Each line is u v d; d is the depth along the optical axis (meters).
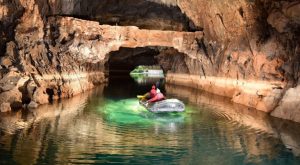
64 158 6.65
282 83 12.63
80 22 14.87
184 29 20.44
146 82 27.08
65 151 7.11
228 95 16.94
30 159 6.44
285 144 8.32
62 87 14.36
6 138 7.73
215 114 12.19
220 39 17.27
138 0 19.22
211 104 14.59
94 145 7.70
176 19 20.41
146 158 6.96
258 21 13.70
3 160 6.28
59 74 14.33
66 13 15.76
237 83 16.03
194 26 19.39
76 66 16.58
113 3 18.98
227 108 13.58
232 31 15.82
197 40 18.12
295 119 11.08
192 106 13.95
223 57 17.22
